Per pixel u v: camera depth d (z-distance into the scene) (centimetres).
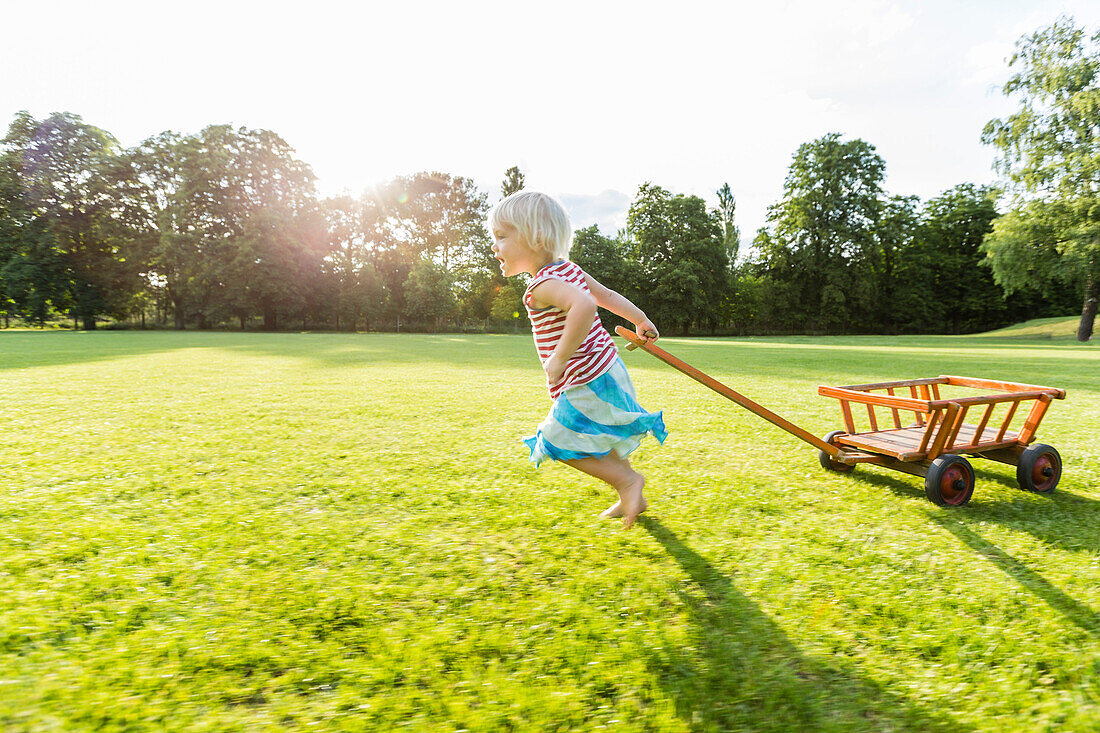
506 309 4856
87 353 1412
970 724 134
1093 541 247
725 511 283
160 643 160
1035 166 2906
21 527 244
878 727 133
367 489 313
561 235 215
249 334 3253
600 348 210
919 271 4716
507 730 130
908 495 311
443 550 230
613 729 131
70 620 171
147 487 311
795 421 554
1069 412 612
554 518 268
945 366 1216
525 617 179
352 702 138
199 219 3997
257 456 385
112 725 128
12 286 3675
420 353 1548
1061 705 140
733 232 5522
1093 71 2739
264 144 4184
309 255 4259
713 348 2064
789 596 195
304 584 198
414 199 5572
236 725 129
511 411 580
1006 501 304
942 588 202
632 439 212
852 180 4366
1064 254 2828
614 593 196
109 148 4128
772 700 142
